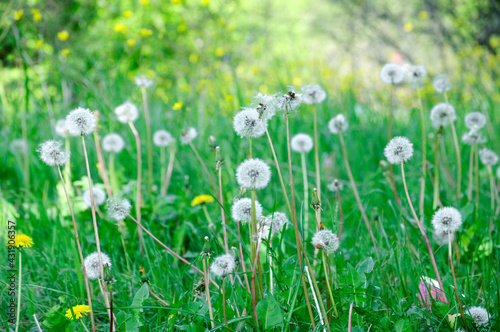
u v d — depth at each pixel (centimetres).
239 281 203
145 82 379
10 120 503
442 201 338
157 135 368
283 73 752
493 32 1044
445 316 189
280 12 1282
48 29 699
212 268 177
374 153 488
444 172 365
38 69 536
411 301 217
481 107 504
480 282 252
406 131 532
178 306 195
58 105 526
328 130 498
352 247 282
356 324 184
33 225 309
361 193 366
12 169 415
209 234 284
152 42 844
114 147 340
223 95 554
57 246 276
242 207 193
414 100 669
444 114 303
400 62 1121
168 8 923
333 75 773
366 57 1145
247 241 282
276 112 184
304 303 194
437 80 304
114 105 444
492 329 194
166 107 552
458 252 266
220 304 192
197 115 529
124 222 292
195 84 619
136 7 918
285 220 203
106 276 179
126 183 367
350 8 1195
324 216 302
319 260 233
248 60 870
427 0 1073
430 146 442
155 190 354
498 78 812
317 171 278
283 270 197
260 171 175
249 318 180
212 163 398
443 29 1057
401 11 1149
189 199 347
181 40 914
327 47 1296
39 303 235
